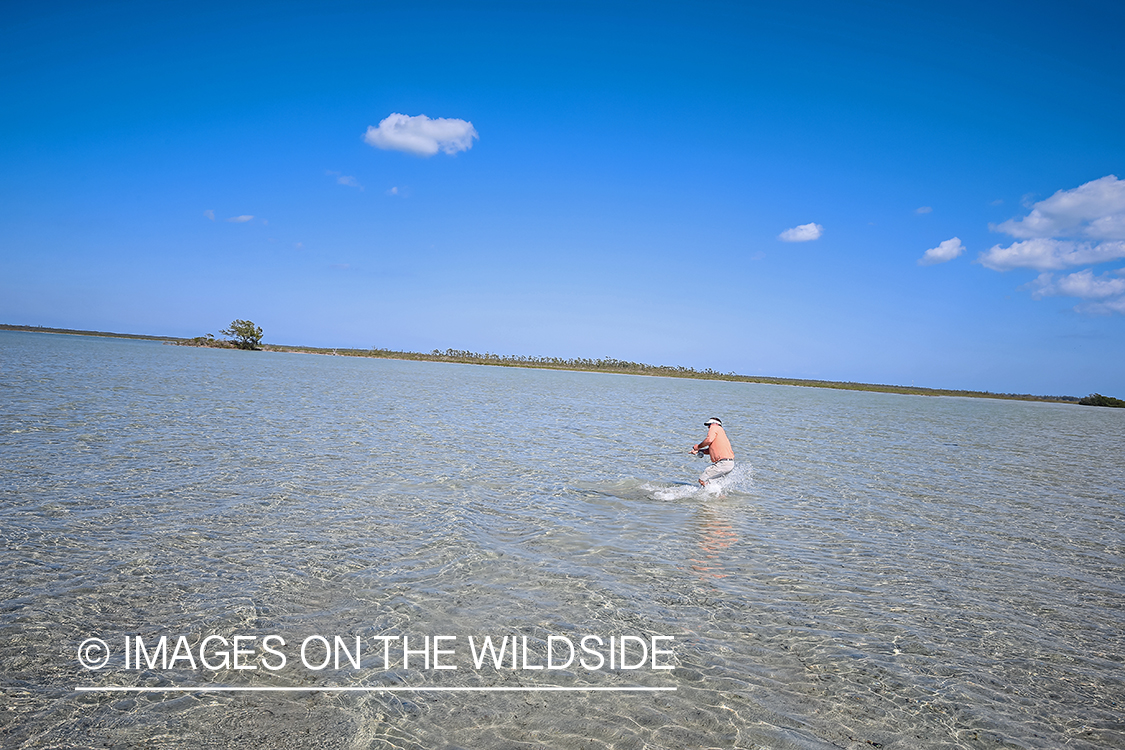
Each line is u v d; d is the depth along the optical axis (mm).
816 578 9469
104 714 5293
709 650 6941
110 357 66750
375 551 9555
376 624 7164
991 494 17234
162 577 8203
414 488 13812
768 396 78062
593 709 5691
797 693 6141
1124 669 7016
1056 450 29984
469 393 46719
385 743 5062
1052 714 6004
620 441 23812
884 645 7293
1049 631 7973
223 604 7484
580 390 62562
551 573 9031
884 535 12219
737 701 5930
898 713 5867
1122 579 10211
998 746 5418
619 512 12883
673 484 15922
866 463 22094
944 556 11023
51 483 12492
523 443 21750
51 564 8430
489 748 5062
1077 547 12031
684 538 11195
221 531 10133
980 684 6504
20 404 23266
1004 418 57688
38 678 5785
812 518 13273
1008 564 10750
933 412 61625
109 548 9141
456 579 8625
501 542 10344
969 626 7988
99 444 16656
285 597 7766
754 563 10016
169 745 4918
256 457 16203
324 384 46406
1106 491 18641
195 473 14000
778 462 21203
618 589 8562
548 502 13336
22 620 6855
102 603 7375
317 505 11953
